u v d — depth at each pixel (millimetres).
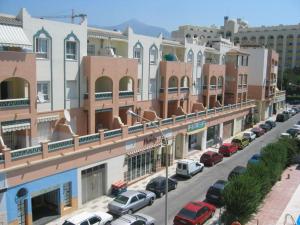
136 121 37750
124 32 37688
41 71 27875
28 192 23969
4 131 24297
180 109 44812
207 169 39656
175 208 28500
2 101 24016
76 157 27375
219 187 29641
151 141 36188
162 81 42906
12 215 23156
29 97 25641
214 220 26359
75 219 22688
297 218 25734
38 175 24500
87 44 33969
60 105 29828
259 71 72500
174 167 39688
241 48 73688
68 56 30078
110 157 30859
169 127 38844
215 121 51156
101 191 30797
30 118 25891
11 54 24047
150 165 37094
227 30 146125
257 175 28938
